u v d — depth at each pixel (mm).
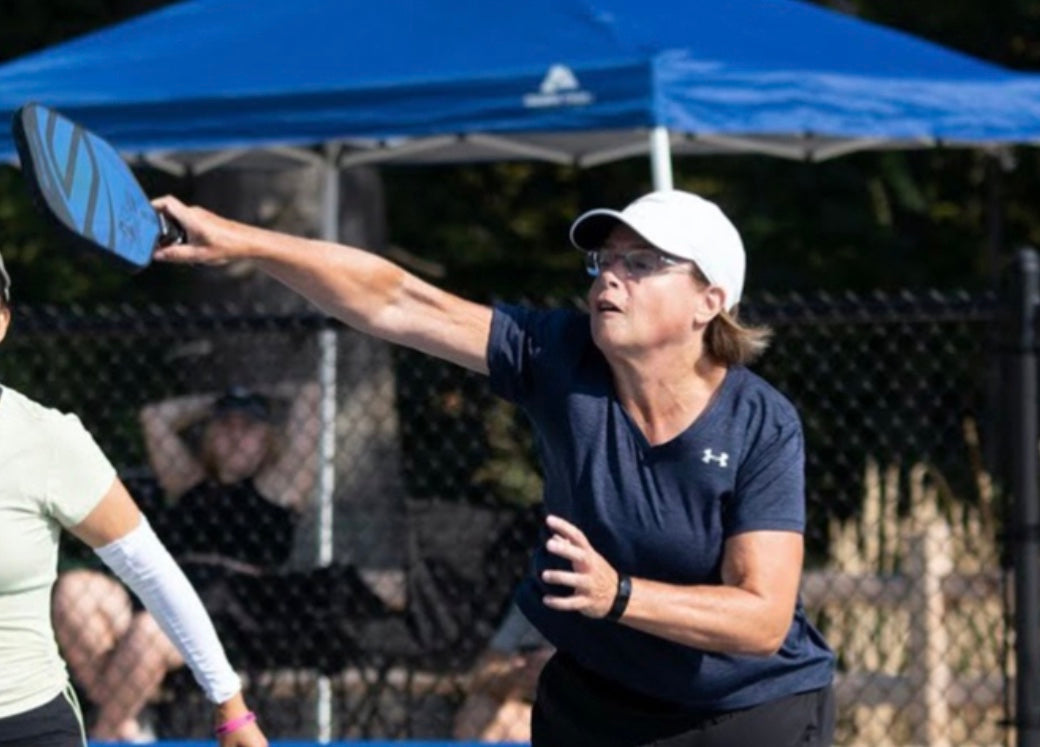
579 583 9977
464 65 17688
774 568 10414
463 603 18016
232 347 21359
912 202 34219
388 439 22188
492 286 35625
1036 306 15969
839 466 20234
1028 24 35031
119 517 10266
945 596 18844
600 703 11234
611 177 35000
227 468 18469
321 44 18516
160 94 18094
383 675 17938
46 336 16844
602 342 10594
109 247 9672
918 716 18688
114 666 17719
